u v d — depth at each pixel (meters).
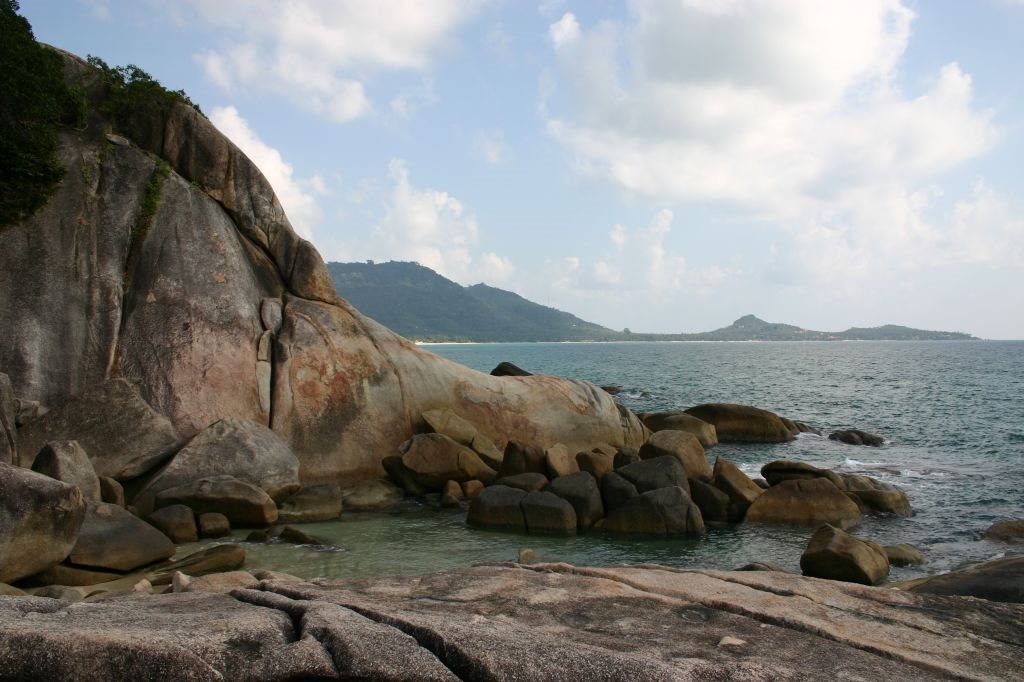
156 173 22.94
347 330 24.05
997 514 19.05
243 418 20.84
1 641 4.30
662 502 16.86
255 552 14.65
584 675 4.64
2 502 10.80
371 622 5.31
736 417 35.22
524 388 26.55
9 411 16.61
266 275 24.30
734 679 4.82
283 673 4.47
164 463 18.55
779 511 18.12
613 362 129.12
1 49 20.42
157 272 21.77
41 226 20.91
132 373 20.38
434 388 24.58
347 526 17.36
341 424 22.48
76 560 12.34
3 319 19.59
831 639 5.91
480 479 21.64
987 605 6.91
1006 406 50.41
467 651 4.77
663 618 6.21
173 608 5.71
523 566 8.07
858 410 48.97
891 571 13.74
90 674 4.20
